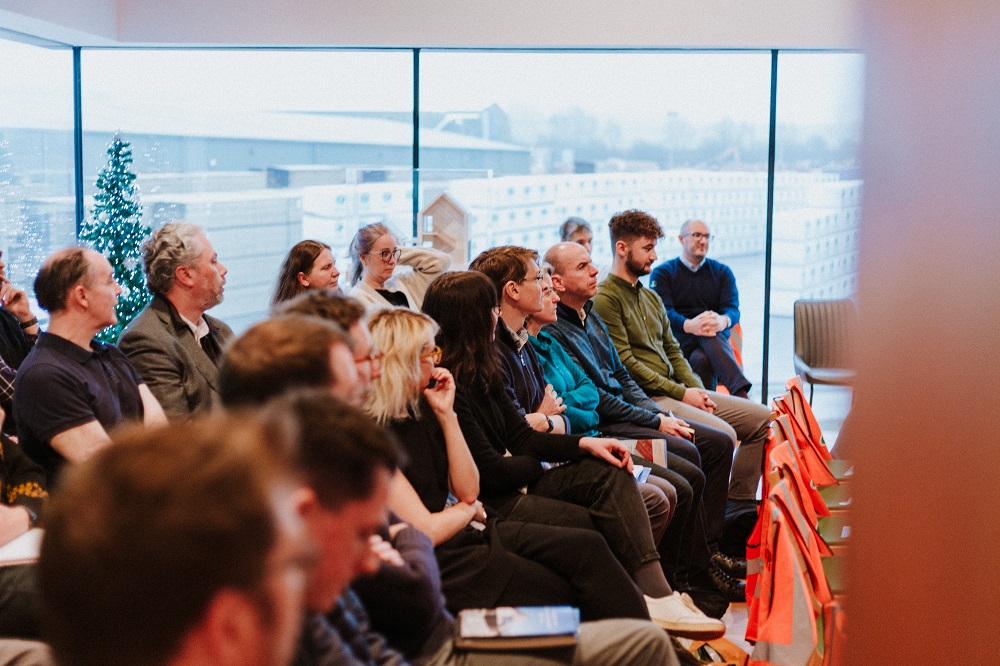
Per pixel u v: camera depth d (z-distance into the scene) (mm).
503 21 6875
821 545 3215
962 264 603
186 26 6906
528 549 2787
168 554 729
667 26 6844
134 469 762
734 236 7375
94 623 739
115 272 6941
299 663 1380
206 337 3588
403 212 6734
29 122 6840
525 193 7344
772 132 7195
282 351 1690
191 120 7242
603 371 4590
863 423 642
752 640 2857
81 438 2783
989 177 592
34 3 6094
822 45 6812
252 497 752
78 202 7324
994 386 600
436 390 2777
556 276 4422
